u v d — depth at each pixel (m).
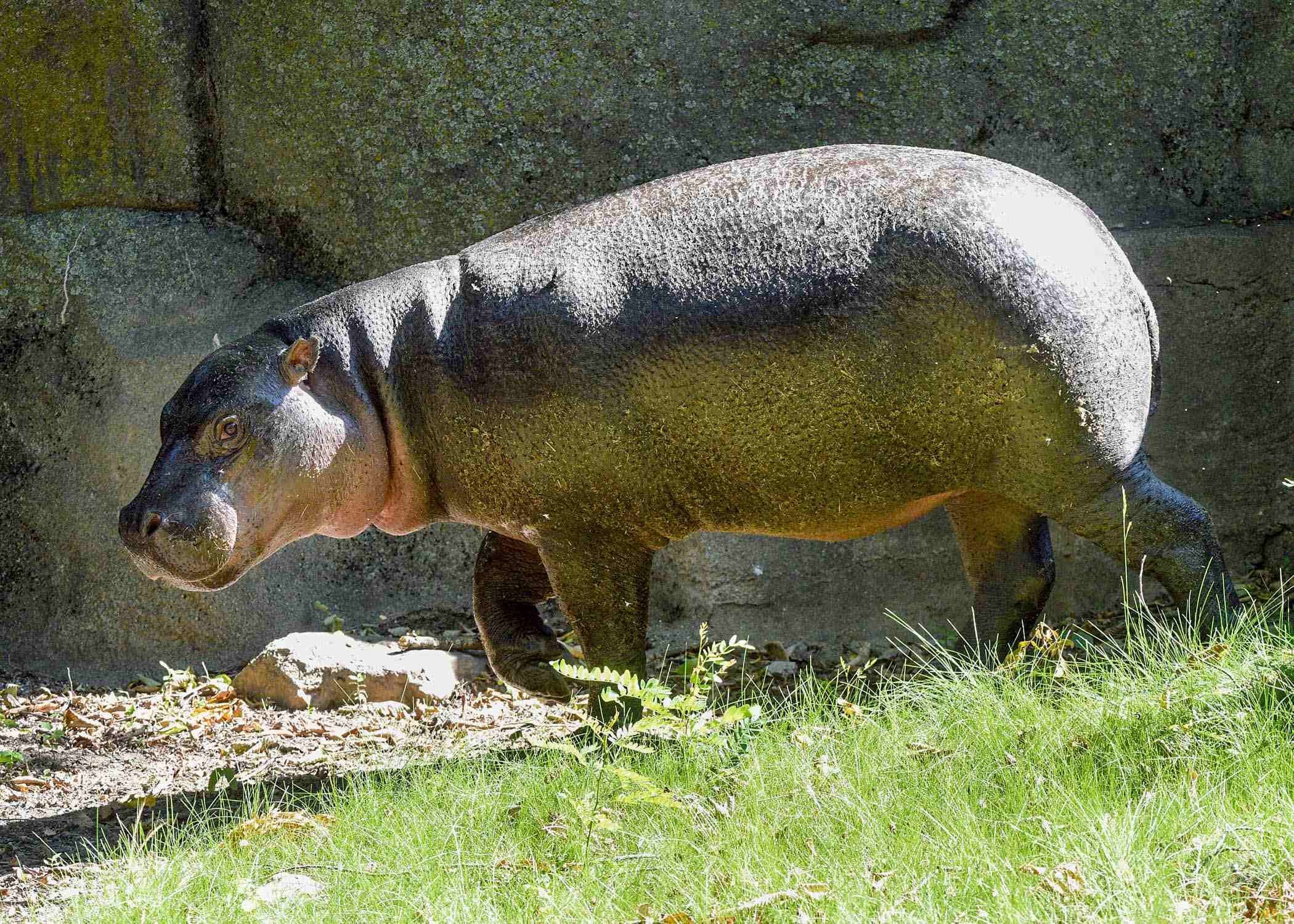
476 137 19.48
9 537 19.42
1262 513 18.27
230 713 16.81
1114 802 9.56
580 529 13.08
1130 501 12.59
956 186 12.48
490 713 16.36
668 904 9.22
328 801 12.56
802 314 12.27
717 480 12.74
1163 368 18.03
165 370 19.00
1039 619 14.41
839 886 8.94
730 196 12.84
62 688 18.62
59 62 19.83
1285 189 19.16
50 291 19.56
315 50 19.70
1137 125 19.20
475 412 12.98
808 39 19.17
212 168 20.14
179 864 10.69
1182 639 12.30
